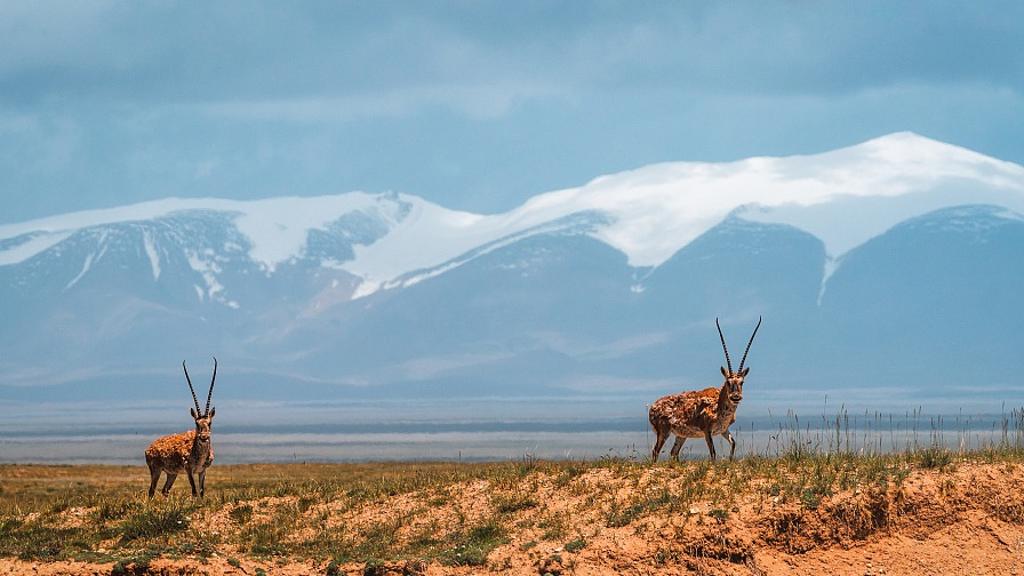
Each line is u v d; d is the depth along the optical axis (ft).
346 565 290.76
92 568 285.84
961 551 299.38
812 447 408.67
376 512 337.31
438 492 347.97
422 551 302.04
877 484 311.06
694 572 287.69
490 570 287.89
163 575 286.87
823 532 298.56
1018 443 382.01
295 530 325.62
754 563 290.15
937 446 363.56
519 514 322.96
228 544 313.94
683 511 302.66
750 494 311.06
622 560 288.51
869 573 290.97
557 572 285.02
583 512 315.78
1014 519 310.04
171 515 335.67
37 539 320.29
